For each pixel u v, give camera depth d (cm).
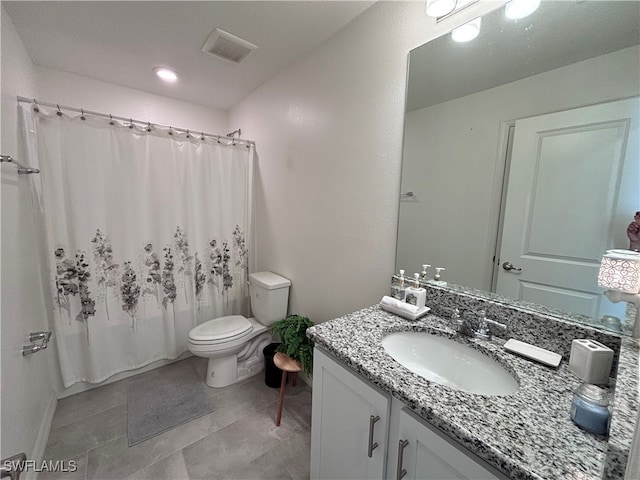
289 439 159
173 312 227
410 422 73
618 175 79
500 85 101
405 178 131
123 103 232
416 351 110
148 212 211
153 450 150
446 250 120
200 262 237
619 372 62
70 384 189
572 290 89
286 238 216
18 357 122
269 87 219
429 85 120
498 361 92
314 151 180
